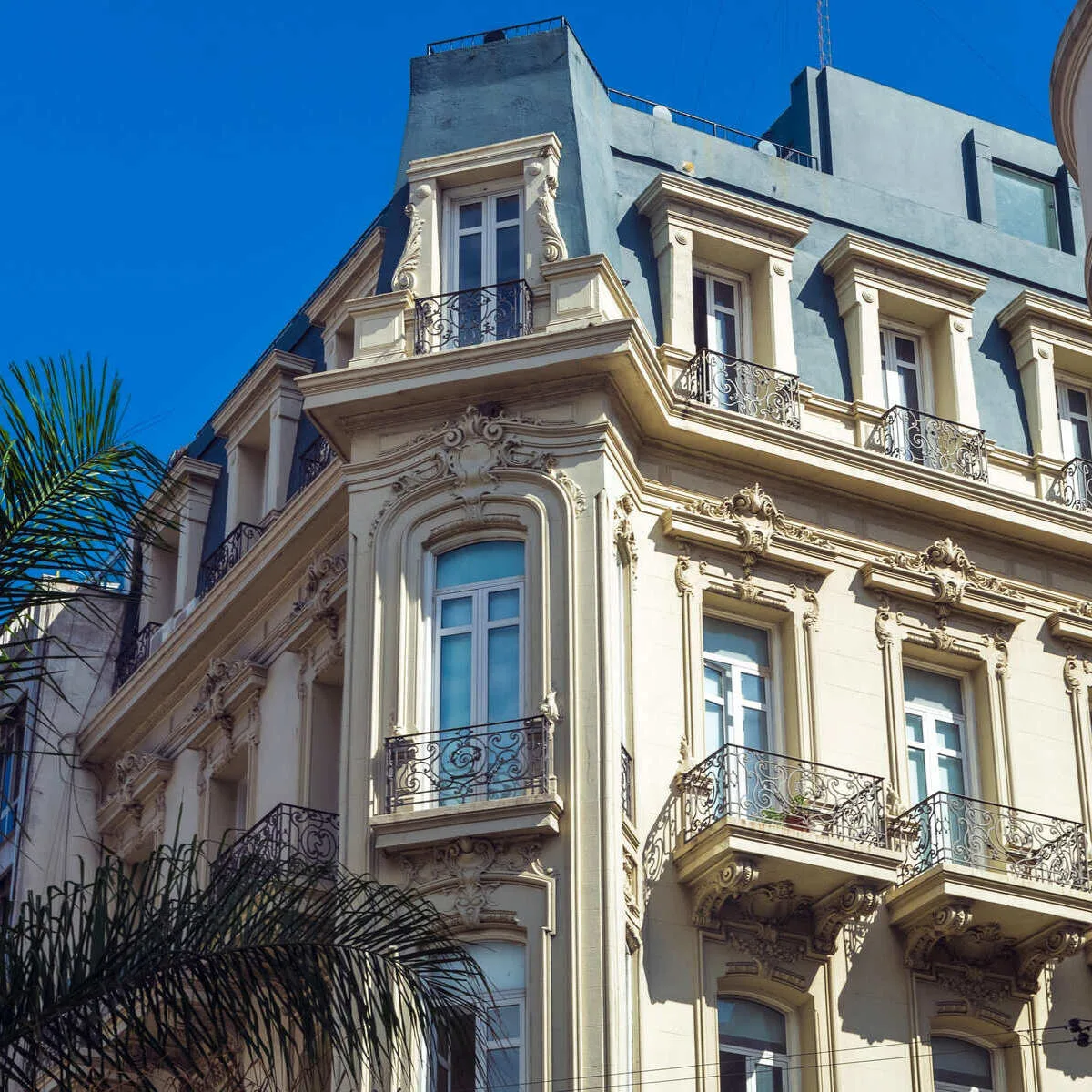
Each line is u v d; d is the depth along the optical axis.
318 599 27.67
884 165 31.66
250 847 26.19
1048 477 28.84
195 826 30.47
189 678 31.69
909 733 26.70
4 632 12.34
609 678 23.00
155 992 12.33
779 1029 24.00
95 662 35.19
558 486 24.05
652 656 24.88
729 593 25.84
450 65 28.73
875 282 28.62
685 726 24.72
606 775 22.44
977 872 24.44
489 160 26.69
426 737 23.16
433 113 28.31
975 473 28.05
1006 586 27.78
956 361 28.75
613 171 28.08
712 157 29.11
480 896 22.03
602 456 24.25
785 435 26.52
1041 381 29.50
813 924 24.27
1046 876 25.62
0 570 12.12
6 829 34.22
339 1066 21.20
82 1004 12.10
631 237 27.52
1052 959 25.09
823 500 27.06
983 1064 25.03
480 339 25.44
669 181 27.33
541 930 21.73
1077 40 22.42
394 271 26.69
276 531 29.03
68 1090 12.07
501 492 24.23
